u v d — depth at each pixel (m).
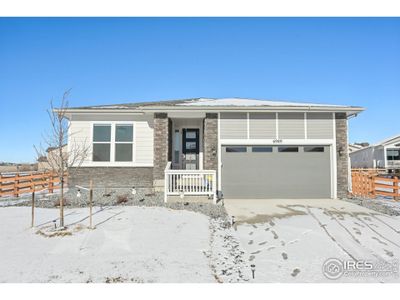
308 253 4.53
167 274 3.65
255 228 5.95
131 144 10.93
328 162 9.92
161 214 6.88
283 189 9.81
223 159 9.91
